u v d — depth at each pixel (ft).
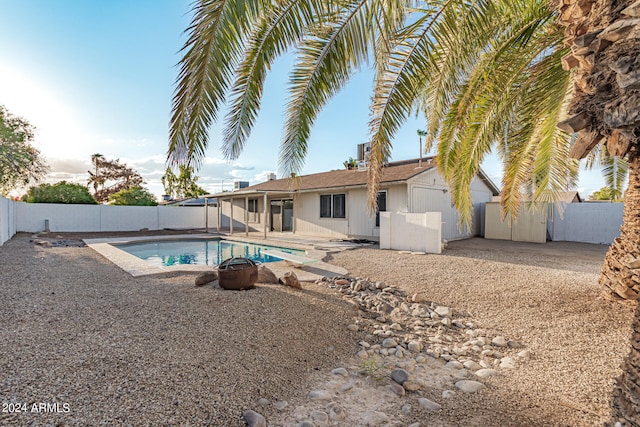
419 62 13.73
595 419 7.96
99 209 65.16
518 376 10.36
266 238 50.85
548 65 15.78
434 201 47.21
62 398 7.54
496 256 31.99
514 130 20.54
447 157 20.95
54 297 16.28
